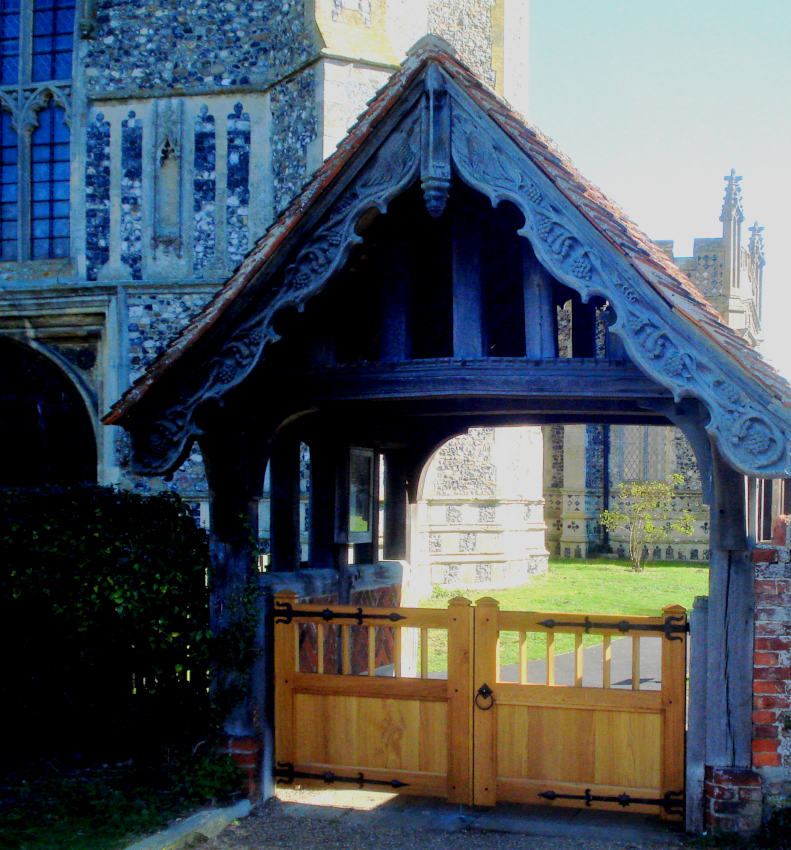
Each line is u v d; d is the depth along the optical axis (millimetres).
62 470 14055
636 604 13844
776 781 4938
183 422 5344
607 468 25859
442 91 4969
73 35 13703
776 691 4969
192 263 13188
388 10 13195
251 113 13102
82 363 13688
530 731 5406
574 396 5090
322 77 12156
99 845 4738
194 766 5547
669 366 4594
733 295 25188
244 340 5262
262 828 5219
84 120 13477
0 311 13562
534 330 5238
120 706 5992
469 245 5340
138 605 5699
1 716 6340
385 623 5645
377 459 8031
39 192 13922
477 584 16188
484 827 5227
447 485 15977
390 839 5059
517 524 16953
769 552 4996
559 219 4789
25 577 5949
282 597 5820
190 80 13195
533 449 18797
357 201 5105
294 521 6730
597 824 5242
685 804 5102
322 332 5703
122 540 5914
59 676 6160
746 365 4375
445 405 6297
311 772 5727
